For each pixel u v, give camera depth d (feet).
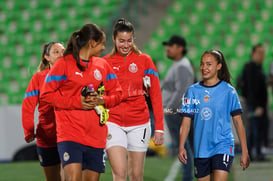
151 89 45.91
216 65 43.62
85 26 38.34
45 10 168.04
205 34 165.17
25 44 157.79
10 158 98.63
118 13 159.94
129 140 45.50
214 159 42.42
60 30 161.79
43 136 46.68
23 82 144.05
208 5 173.78
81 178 37.76
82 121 37.78
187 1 175.22
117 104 40.93
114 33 44.19
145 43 161.17
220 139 42.55
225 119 43.01
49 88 37.58
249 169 81.15
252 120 91.61
